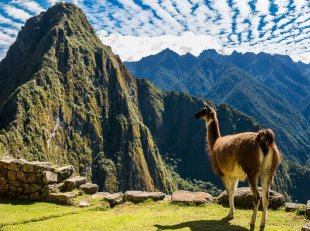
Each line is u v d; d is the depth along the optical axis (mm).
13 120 145875
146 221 10242
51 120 164125
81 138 179500
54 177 13859
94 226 9906
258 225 9312
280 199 11211
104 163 177750
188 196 12586
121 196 13406
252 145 8703
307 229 8344
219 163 9875
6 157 15203
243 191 11703
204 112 11383
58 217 11312
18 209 12195
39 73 174250
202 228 9266
